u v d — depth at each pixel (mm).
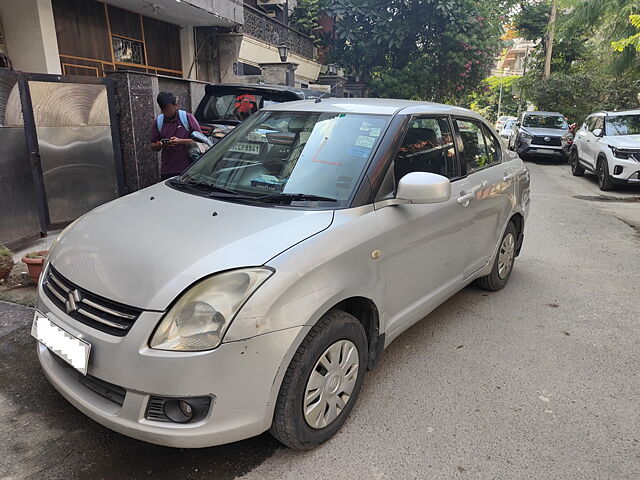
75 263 2484
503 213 4414
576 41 24000
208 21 11359
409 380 3227
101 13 9570
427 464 2484
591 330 4031
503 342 3785
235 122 7152
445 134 3705
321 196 2830
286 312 2213
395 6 17641
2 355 3328
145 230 2557
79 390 2334
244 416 2178
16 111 5289
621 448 2641
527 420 2854
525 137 17016
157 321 2100
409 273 3109
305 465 2455
